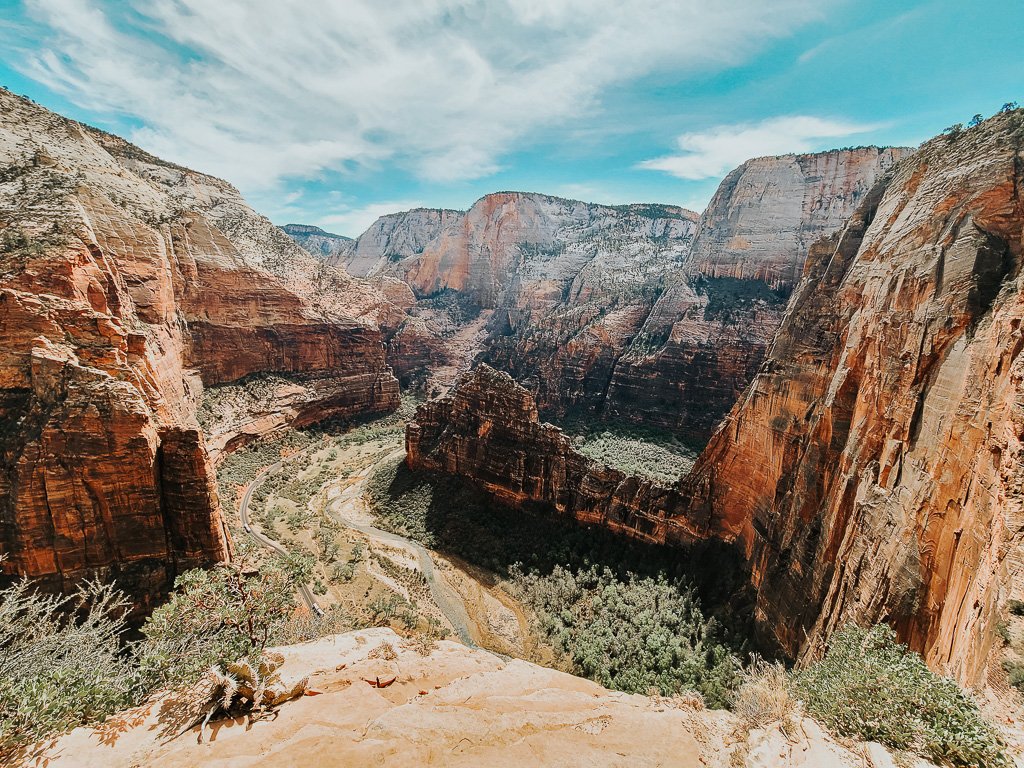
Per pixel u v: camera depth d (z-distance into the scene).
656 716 9.75
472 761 8.01
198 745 8.47
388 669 11.89
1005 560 11.66
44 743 8.70
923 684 9.42
